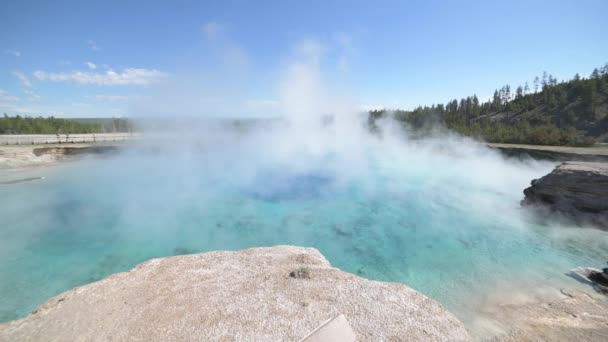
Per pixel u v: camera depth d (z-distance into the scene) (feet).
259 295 20.03
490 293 25.27
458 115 179.22
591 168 42.14
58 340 16.06
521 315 21.70
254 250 28.07
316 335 14.66
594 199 40.19
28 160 75.31
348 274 23.34
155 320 17.51
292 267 24.30
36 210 47.06
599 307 22.34
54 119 149.48
